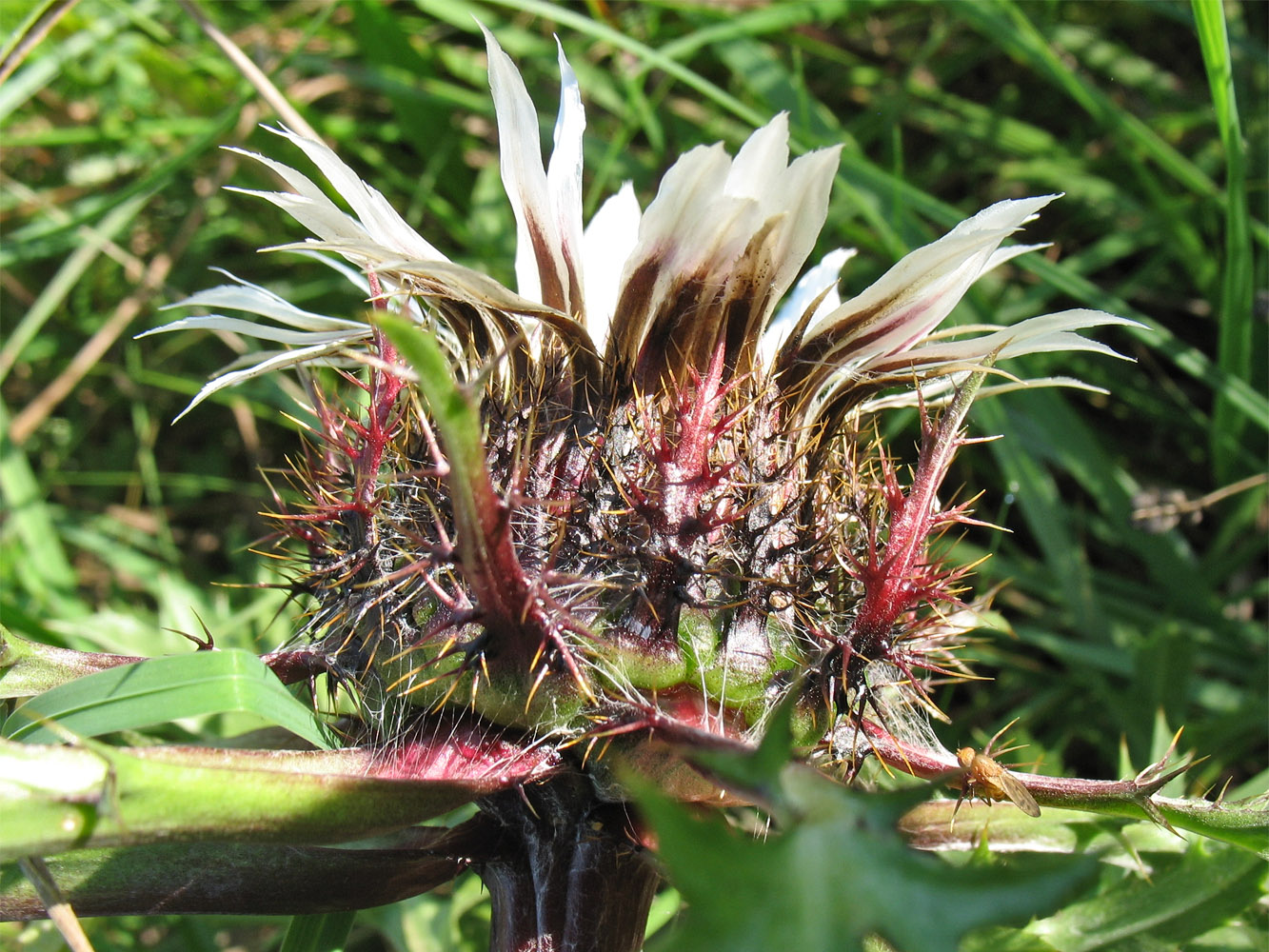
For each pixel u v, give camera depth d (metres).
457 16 0.19
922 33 0.21
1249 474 0.17
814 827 0.06
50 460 0.19
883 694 0.10
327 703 0.13
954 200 0.20
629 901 0.09
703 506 0.08
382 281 0.10
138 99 0.20
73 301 0.20
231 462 0.20
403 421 0.09
